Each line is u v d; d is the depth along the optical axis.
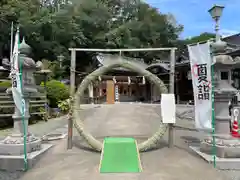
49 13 26.17
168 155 5.79
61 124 11.20
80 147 6.50
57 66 23.55
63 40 26.66
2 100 10.41
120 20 35.72
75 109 6.21
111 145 5.21
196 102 5.49
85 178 4.38
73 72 6.27
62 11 26.75
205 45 5.24
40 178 4.45
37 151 5.64
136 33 32.25
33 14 24.25
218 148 5.31
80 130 6.04
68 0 31.70
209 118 5.18
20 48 5.77
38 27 23.62
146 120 12.02
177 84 24.25
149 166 5.03
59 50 25.59
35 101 11.93
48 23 24.44
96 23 29.00
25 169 4.91
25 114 5.63
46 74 13.30
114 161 4.89
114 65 6.27
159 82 6.29
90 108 17.41
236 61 5.43
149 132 8.98
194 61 5.51
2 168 5.07
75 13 28.88
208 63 5.17
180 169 4.85
